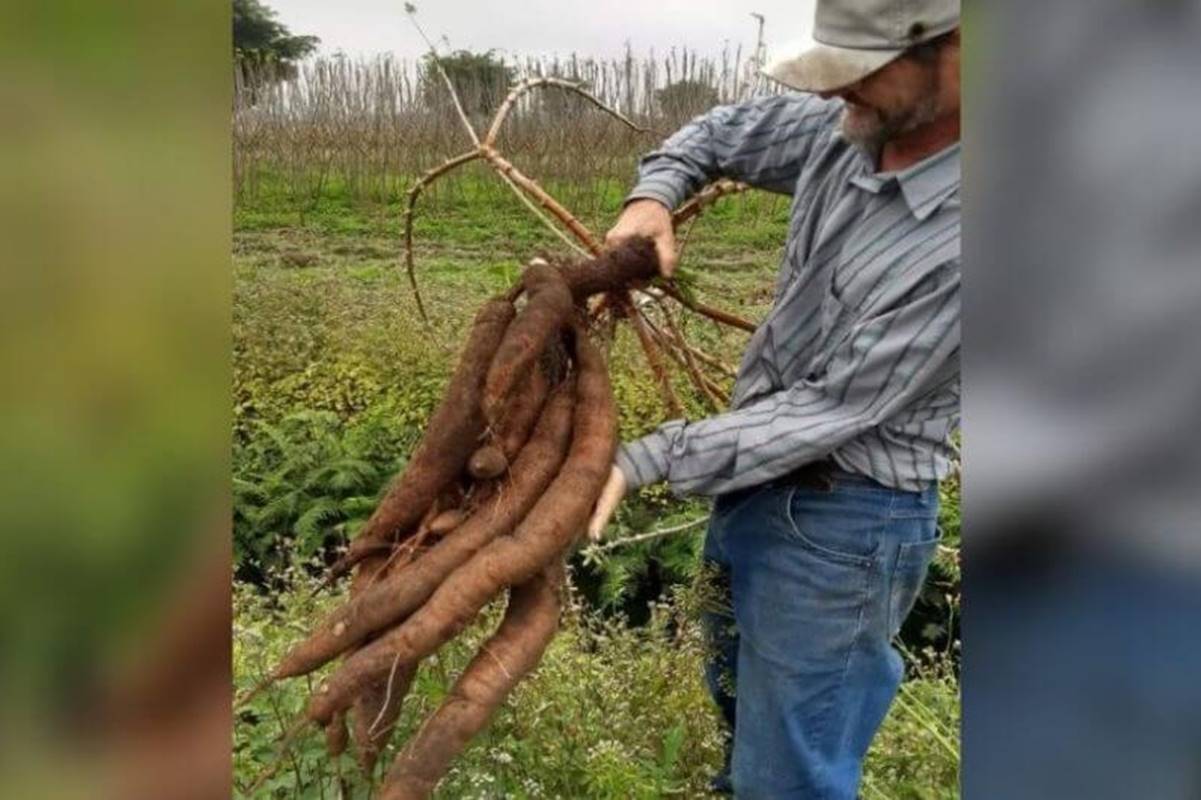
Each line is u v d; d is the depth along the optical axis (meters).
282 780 2.12
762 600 2.04
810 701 2.01
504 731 2.32
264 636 2.51
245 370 4.73
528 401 1.87
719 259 6.09
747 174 2.22
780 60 1.79
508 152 7.46
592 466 1.81
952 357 1.71
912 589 2.06
